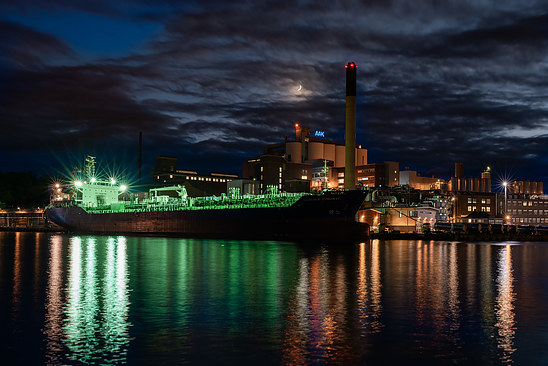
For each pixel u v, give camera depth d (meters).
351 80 174.50
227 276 55.53
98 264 67.88
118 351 27.22
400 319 34.28
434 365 25.23
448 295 43.62
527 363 25.53
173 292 44.69
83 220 192.75
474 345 28.33
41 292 44.56
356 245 115.94
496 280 53.69
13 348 27.66
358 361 25.75
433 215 192.25
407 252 94.56
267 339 29.42
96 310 37.00
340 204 124.38
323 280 52.66
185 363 25.39
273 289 46.47
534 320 34.09
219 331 31.17
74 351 27.16
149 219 167.25
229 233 143.50
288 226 132.00
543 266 68.81
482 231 167.62
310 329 31.62
